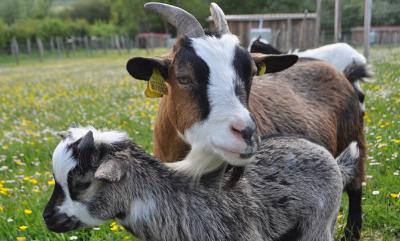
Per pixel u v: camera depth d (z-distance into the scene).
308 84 1.44
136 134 2.36
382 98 2.77
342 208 1.56
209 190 1.07
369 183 1.63
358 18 6.18
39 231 1.39
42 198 1.56
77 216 1.04
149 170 1.06
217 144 0.99
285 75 1.44
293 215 1.12
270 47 2.77
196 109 1.02
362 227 1.48
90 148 1.01
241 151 0.97
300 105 1.36
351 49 2.61
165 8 1.12
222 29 1.13
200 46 1.04
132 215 1.05
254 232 1.09
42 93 4.09
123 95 3.66
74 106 3.30
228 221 1.07
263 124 1.28
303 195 1.12
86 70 6.82
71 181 1.02
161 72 1.10
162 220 1.05
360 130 1.53
